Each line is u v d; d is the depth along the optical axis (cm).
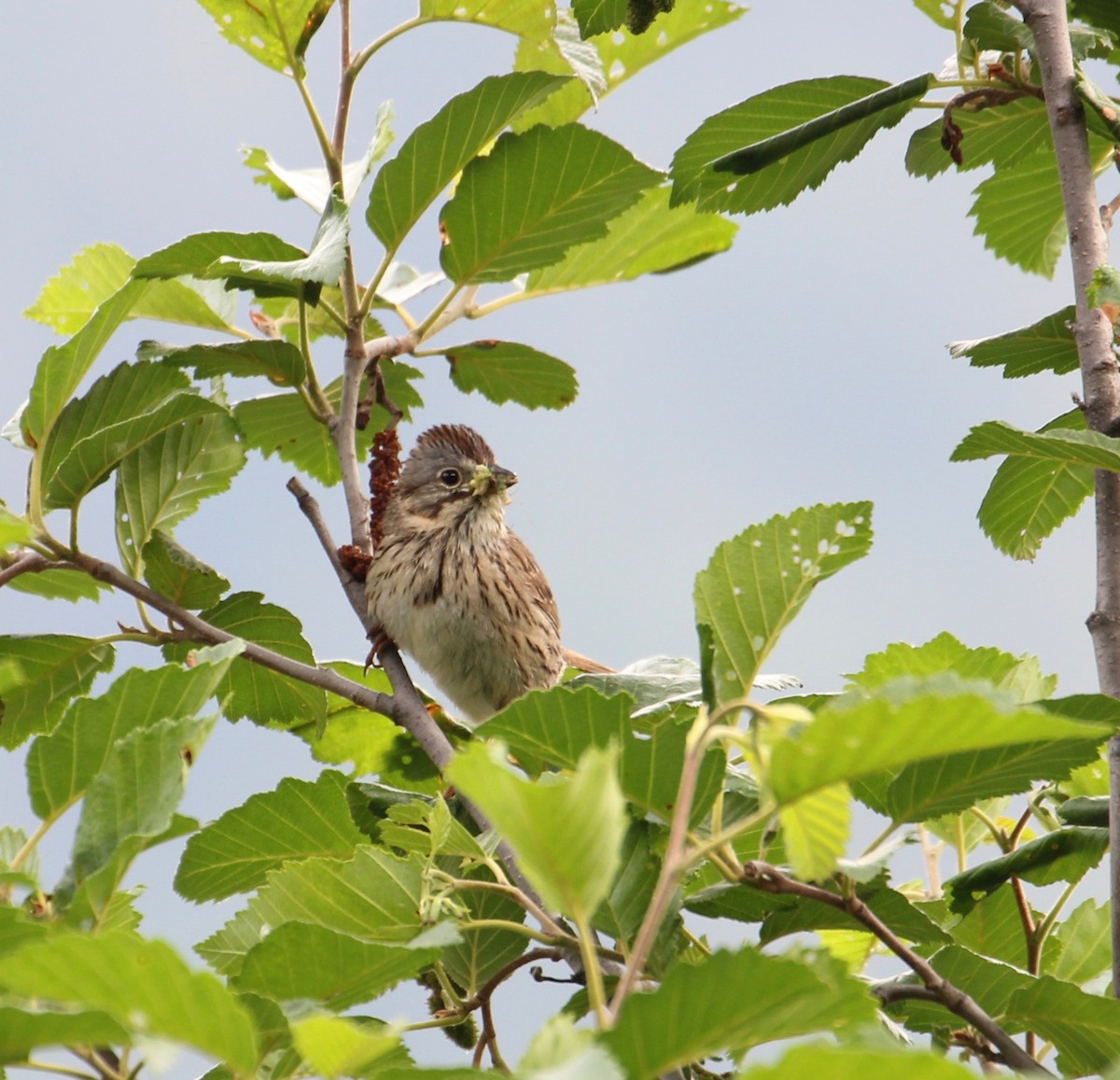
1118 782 532
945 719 301
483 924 473
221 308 893
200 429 792
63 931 381
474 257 813
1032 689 625
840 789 329
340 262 706
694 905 563
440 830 483
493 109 744
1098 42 697
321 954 420
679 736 454
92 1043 339
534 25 786
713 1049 309
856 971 663
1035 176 841
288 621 791
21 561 722
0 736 766
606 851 292
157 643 738
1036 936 612
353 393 812
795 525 495
